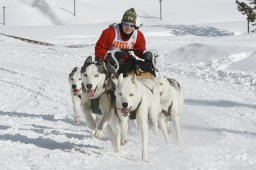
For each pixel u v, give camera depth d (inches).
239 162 285.3
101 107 298.0
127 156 292.0
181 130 377.7
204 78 637.3
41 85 578.6
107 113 295.6
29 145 307.6
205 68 716.7
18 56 840.3
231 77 637.3
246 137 357.1
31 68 706.8
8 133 343.9
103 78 298.8
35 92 542.9
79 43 1296.8
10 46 1059.3
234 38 1392.7
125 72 316.5
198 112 449.4
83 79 302.0
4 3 3358.8
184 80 618.2
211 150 313.0
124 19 323.6
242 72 660.1
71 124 404.5
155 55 329.7
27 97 520.7
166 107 328.2
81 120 421.1
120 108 279.4
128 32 325.7
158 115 330.6
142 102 281.1
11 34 1710.1
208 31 2174.0
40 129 373.7
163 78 325.4
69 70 700.7
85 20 3240.7
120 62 319.0
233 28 2263.8
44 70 692.7
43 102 495.8
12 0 3383.4
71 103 492.7
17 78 620.7
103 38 326.6
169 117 341.7
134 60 325.4
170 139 346.9
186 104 486.3
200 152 306.5
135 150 309.1
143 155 278.7
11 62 764.6
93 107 307.4
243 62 744.3
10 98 516.1
